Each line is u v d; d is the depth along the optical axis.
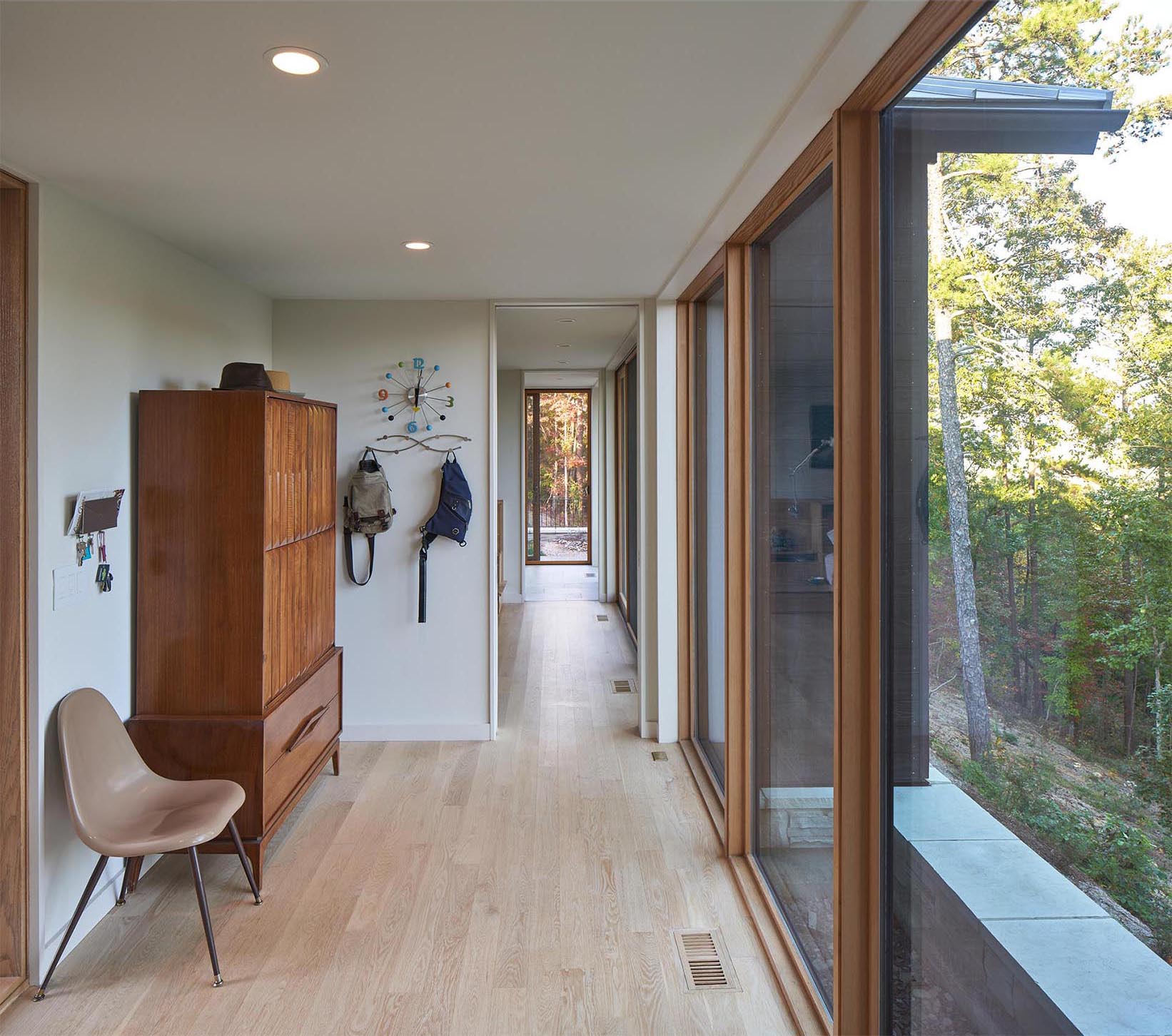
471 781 4.16
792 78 1.88
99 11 1.59
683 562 4.70
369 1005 2.45
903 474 1.85
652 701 4.81
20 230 2.58
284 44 1.73
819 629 2.41
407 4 1.56
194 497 3.18
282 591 3.43
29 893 2.57
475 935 2.82
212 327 3.91
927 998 1.75
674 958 2.69
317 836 3.55
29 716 2.60
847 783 2.04
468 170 2.52
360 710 4.76
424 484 4.73
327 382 4.70
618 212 2.96
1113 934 1.10
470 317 4.72
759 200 2.75
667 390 4.67
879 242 1.96
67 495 2.75
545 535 11.07
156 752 3.14
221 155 2.39
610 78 1.89
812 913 2.51
